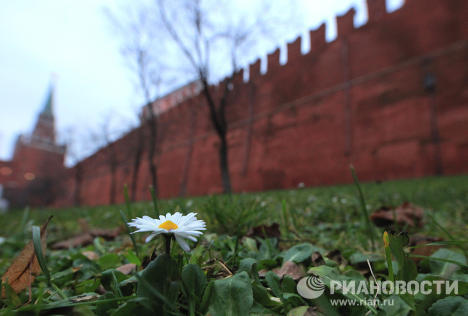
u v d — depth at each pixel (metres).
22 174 61.81
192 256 0.93
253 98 24.64
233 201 2.22
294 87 21.86
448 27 14.84
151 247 1.50
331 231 2.09
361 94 17.84
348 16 19.22
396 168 15.62
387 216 2.08
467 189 5.04
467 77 13.85
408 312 0.61
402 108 15.94
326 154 19.00
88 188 46.50
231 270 0.90
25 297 0.84
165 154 32.94
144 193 34.00
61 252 1.81
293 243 1.59
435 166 14.27
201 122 28.61
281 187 21.16
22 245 2.08
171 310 0.59
